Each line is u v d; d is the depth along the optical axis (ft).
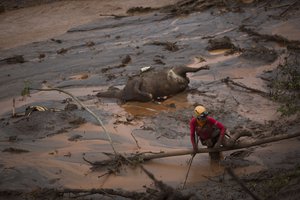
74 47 82.12
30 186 38.32
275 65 61.36
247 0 97.81
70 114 51.93
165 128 47.09
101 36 87.61
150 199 32.24
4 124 51.60
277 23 79.77
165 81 54.80
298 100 49.42
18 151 44.91
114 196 34.65
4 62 77.30
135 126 48.32
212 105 51.34
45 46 85.10
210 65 64.59
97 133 47.34
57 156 43.39
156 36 83.10
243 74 59.93
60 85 63.57
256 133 43.14
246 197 31.55
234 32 79.25
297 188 30.32
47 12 114.62
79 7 115.65
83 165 41.42
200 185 35.68
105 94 57.00
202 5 99.14
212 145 37.91
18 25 105.50
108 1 118.42
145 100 53.88
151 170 39.24
